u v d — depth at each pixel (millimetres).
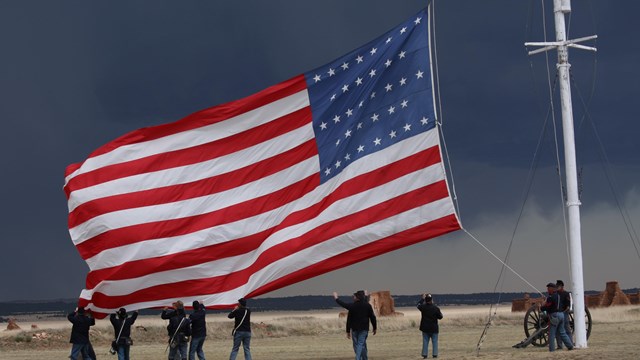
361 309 21375
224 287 22594
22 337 47188
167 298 22594
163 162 22891
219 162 22844
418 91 22422
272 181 22719
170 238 22531
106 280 22422
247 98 22922
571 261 25391
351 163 22422
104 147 22812
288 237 22266
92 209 22547
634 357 20859
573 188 25359
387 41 22969
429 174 21891
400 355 28141
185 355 22578
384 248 21891
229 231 22484
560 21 25750
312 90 22891
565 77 25594
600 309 68500
